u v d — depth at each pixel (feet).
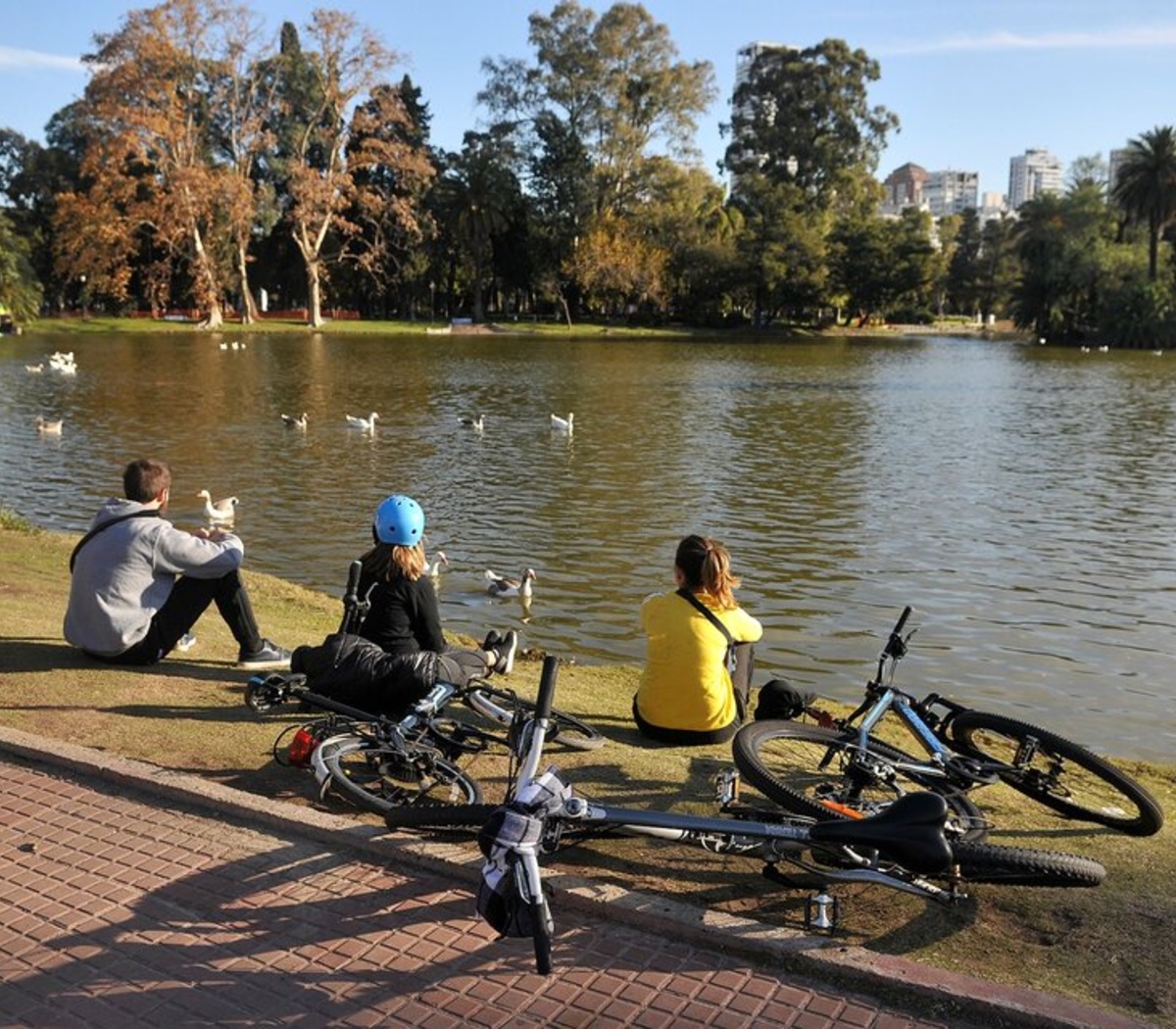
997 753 21.03
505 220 326.85
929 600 45.70
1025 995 12.12
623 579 48.55
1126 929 14.07
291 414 110.22
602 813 13.67
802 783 18.66
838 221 371.97
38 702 22.02
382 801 16.90
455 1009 12.24
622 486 72.74
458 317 362.74
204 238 279.69
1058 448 93.09
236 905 14.49
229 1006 12.35
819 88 377.71
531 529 58.95
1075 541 57.36
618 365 190.49
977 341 343.46
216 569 24.14
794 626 41.70
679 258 330.75
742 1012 12.13
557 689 28.48
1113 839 17.58
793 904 14.67
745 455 87.51
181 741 20.22
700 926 13.53
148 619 24.12
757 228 341.21
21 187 319.27
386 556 21.08
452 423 105.60
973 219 513.04
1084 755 17.48
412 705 19.26
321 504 65.67
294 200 311.88
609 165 322.14
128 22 240.53
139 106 248.11
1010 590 47.44
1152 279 320.50
